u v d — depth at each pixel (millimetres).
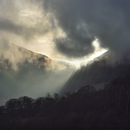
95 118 102938
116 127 94562
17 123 107312
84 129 96562
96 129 95500
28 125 103375
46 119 108312
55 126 99500
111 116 104625
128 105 118875
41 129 99688
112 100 129375
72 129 97812
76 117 105188
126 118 102438
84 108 122375
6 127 105438
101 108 119250
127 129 92750
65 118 107250
